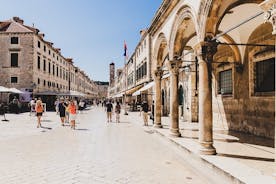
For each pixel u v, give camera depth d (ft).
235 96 43.47
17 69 114.01
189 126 52.03
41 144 34.27
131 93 115.24
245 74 40.50
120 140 38.42
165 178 20.30
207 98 26.32
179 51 37.68
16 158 26.25
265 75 35.94
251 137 36.73
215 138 36.04
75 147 32.48
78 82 245.04
